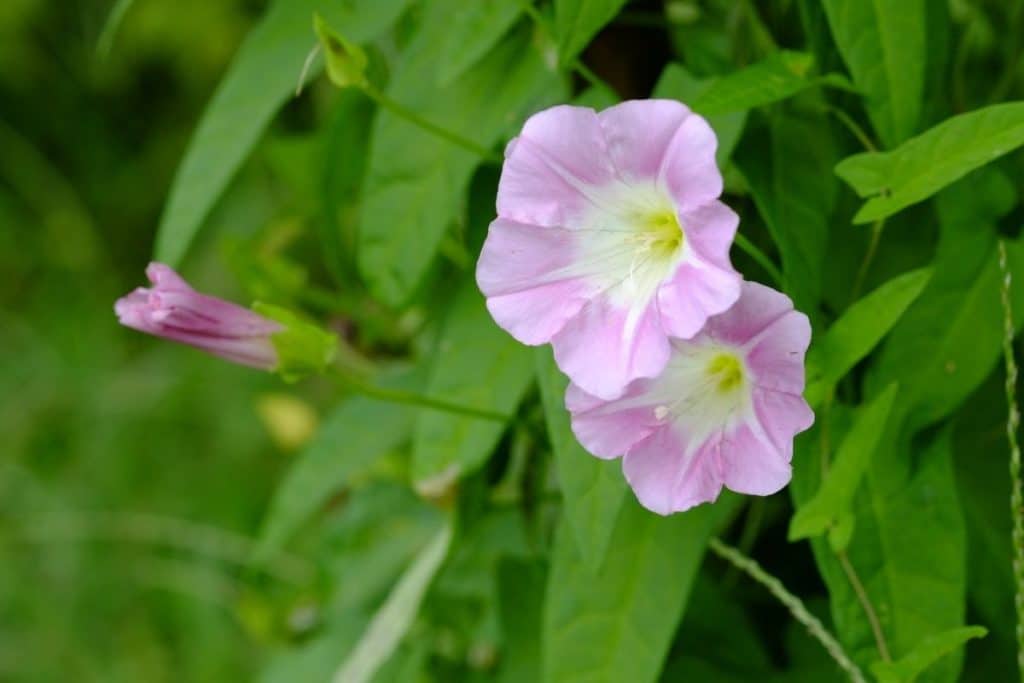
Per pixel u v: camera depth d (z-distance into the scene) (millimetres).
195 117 2277
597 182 898
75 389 2070
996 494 996
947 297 946
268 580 1177
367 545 1123
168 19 2148
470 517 1037
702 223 882
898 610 938
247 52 1013
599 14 921
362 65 961
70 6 2215
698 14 995
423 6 996
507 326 905
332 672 1114
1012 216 961
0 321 2160
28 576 1937
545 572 1046
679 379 903
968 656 1000
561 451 934
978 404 997
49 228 2244
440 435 991
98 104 2295
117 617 1892
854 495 943
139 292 963
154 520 1872
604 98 966
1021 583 933
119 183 2301
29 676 1882
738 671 1021
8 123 2252
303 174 1129
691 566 958
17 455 2025
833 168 960
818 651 1018
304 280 1111
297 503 1053
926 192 905
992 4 1019
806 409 893
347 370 1105
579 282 902
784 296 886
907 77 933
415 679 1074
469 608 1088
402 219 991
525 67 979
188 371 2014
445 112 988
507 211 901
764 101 921
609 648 960
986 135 900
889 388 914
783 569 1043
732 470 901
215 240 2008
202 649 1790
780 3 980
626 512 967
